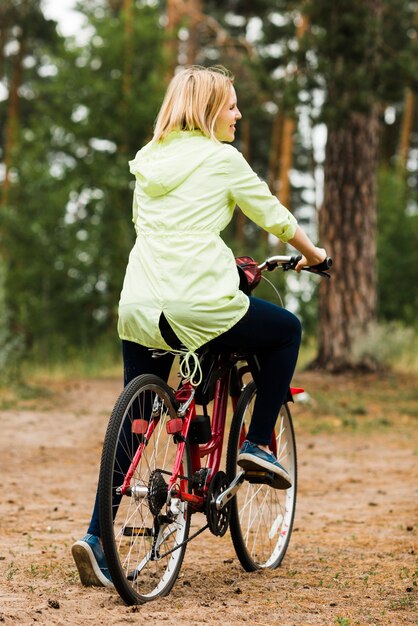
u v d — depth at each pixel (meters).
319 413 17.03
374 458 12.70
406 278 32.91
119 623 4.84
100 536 5.51
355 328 22.86
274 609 5.29
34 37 43.97
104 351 26.62
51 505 9.16
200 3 41.16
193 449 5.76
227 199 5.46
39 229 26.66
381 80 21.42
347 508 9.30
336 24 21.14
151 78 27.64
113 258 26.83
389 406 18.23
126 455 5.21
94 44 27.91
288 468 6.82
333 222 22.95
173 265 5.28
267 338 5.66
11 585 5.69
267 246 30.61
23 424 15.18
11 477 10.80
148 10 29.05
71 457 12.42
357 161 22.67
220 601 5.46
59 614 5.00
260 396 5.84
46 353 26.67
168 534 5.55
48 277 26.86
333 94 21.42
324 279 23.09
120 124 27.53
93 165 27.06
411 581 6.15
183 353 5.41
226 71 5.80
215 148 5.46
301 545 7.47
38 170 27.14
